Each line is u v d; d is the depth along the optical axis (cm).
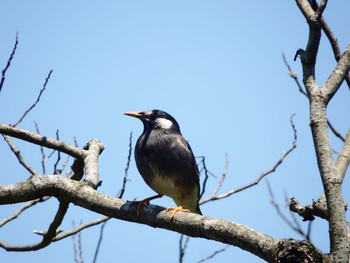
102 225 1105
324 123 637
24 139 1064
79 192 851
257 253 632
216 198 1177
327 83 663
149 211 804
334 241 577
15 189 860
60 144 1073
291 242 588
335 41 787
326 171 608
